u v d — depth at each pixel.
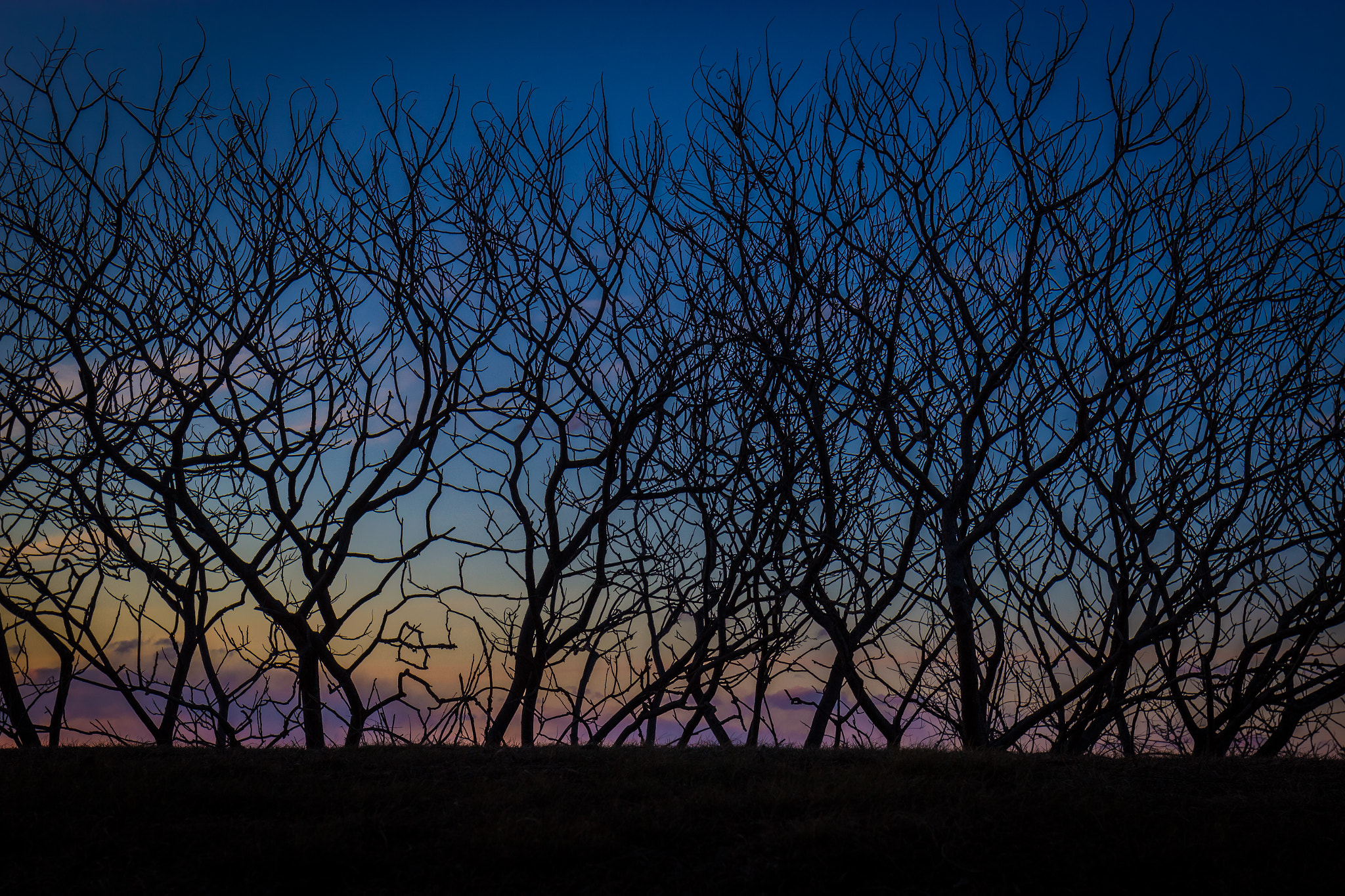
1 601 11.13
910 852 5.20
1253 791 6.54
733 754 7.78
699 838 5.48
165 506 11.30
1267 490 11.16
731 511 12.63
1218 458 11.07
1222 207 10.60
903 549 12.06
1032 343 10.04
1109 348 9.66
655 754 7.76
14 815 5.52
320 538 11.55
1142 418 10.77
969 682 10.12
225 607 11.97
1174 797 6.29
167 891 4.77
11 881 4.81
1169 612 11.08
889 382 10.73
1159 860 5.09
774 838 5.41
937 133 10.60
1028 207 10.19
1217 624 11.29
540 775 6.76
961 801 5.96
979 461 10.21
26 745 11.00
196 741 11.38
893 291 11.32
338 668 11.48
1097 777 6.81
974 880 4.96
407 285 12.00
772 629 12.73
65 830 5.39
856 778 6.61
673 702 12.75
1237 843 5.33
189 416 11.06
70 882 4.84
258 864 5.01
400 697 11.84
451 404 12.02
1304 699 10.70
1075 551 12.80
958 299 10.15
